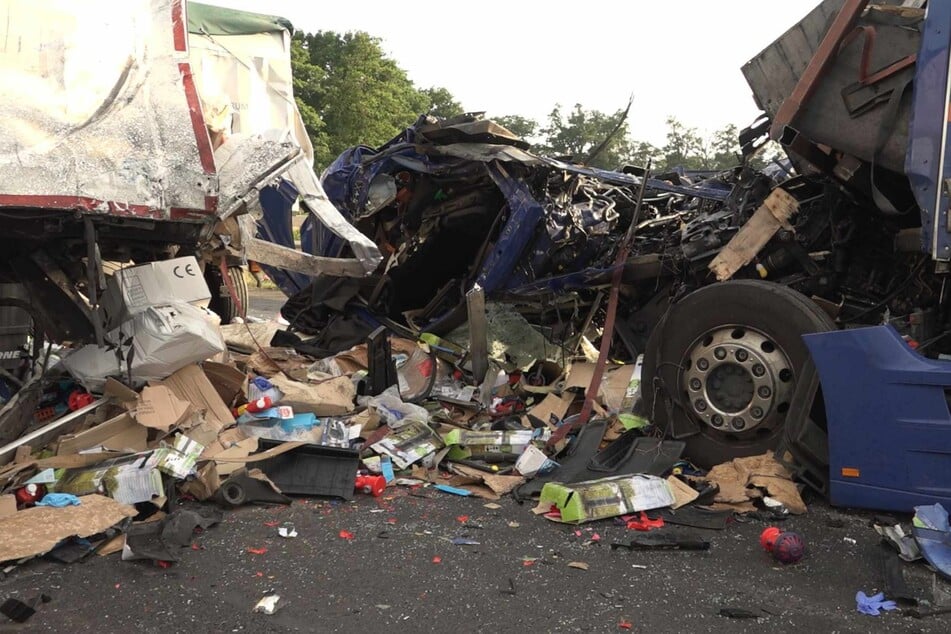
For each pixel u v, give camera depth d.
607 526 3.87
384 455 4.78
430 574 3.30
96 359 4.75
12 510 3.67
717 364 4.46
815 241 4.85
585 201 6.61
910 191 4.23
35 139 4.07
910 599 3.01
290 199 6.57
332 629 2.84
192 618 2.92
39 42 4.25
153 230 4.57
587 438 4.93
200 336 4.78
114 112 4.33
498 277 6.27
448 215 6.73
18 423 4.65
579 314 6.58
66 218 4.17
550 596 3.10
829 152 4.54
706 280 5.44
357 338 6.96
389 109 56.75
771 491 4.05
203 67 9.37
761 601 3.06
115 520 3.59
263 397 4.98
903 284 4.46
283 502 4.17
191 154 4.45
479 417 5.77
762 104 4.82
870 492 3.71
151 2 4.64
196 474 4.15
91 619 2.91
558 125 48.72
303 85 51.03
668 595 3.12
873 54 4.08
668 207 6.61
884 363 3.66
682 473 4.43
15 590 3.13
